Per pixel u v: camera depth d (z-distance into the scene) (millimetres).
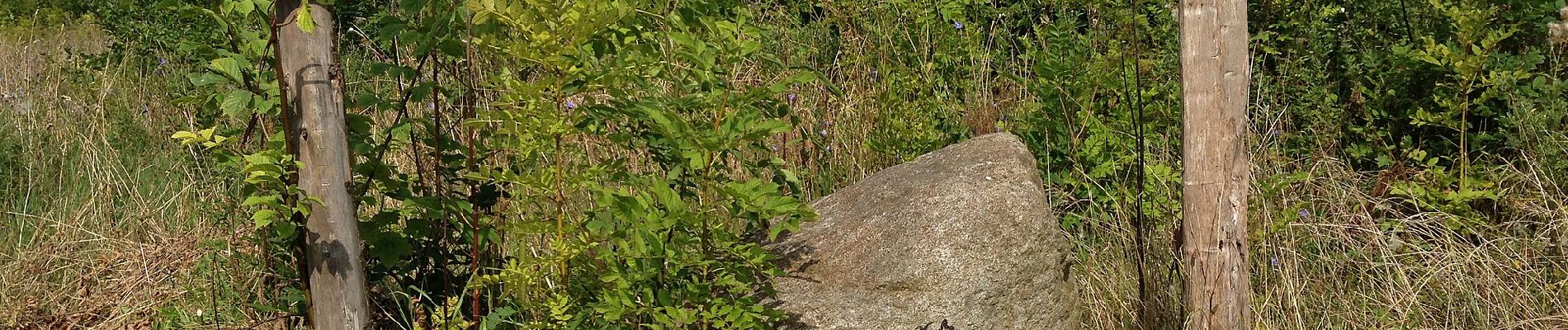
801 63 5734
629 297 3205
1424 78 5367
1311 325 4008
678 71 3779
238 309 4043
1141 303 4035
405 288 3900
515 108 3090
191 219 4871
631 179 3299
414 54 3467
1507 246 4391
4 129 5945
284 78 2963
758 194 3080
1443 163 5324
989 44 5914
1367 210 5000
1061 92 5051
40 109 6238
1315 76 5621
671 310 3199
